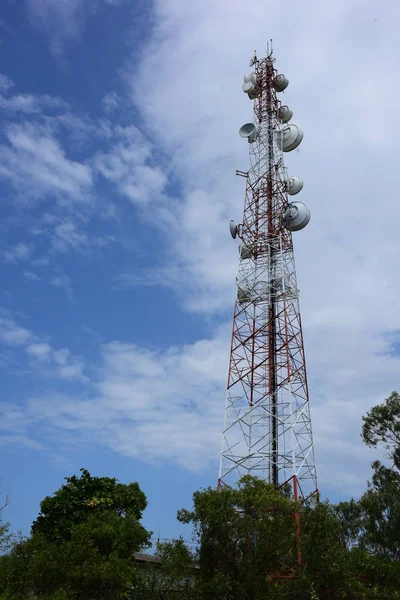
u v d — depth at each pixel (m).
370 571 37.28
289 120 63.41
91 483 45.81
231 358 50.28
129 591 35.97
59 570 34.34
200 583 32.38
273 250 54.53
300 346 48.66
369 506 45.78
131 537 37.78
